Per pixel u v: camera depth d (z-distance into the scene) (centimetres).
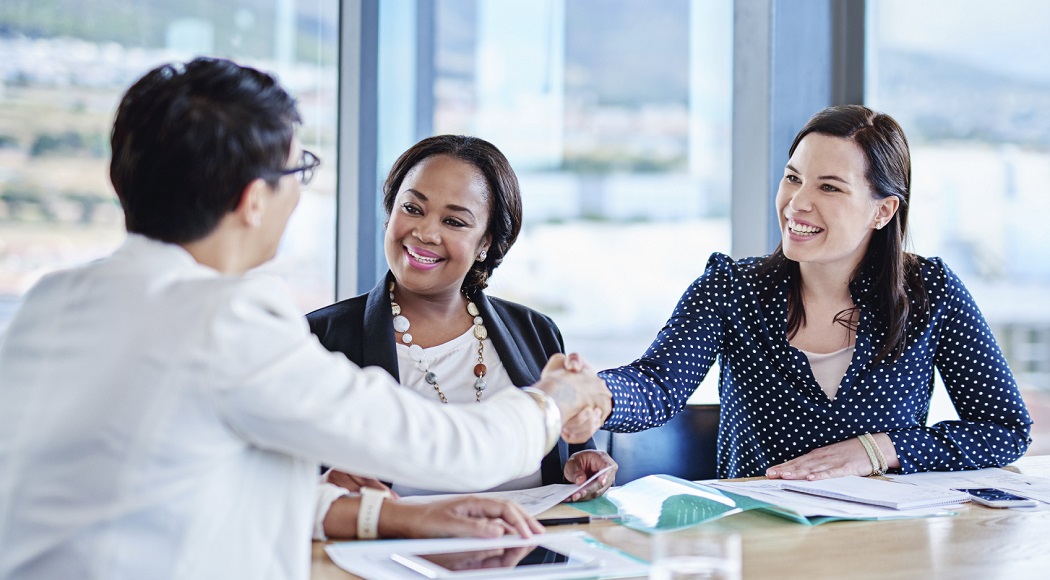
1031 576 128
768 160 322
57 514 93
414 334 202
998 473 200
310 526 106
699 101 348
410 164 204
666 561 100
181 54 327
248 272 125
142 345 96
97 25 319
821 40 321
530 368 205
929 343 218
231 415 96
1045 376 327
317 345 106
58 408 96
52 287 104
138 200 104
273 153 108
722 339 223
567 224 353
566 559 126
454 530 136
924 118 327
